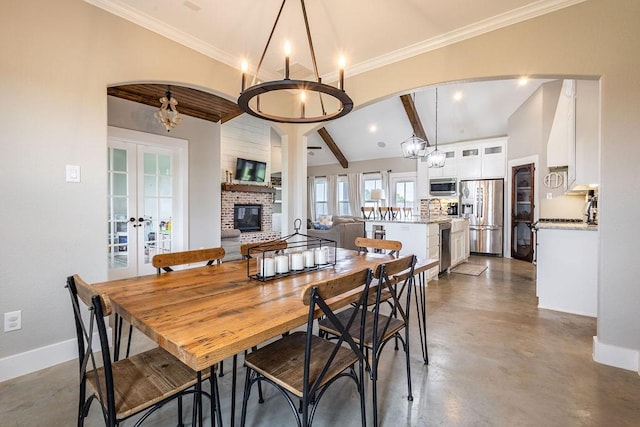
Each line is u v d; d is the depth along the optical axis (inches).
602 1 84.7
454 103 262.5
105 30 92.4
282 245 101.1
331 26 104.3
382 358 89.2
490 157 281.1
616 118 83.7
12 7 76.7
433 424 62.2
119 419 42.7
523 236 251.1
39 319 82.1
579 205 168.7
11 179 77.3
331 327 73.3
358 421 63.0
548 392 72.9
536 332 107.5
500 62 99.7
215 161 191.9
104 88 92.3
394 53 120.9
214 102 161.6
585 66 87.0
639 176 81.2
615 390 73.7
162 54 105.2
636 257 82.0
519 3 92.4
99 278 91.0
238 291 59.6
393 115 297.6
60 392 72.1
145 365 54.1
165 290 60.3
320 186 438.6
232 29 106.8
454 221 218.8
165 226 174.9
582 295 125.2
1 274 76.7
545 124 216.1
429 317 122.1
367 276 55.6
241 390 74.6
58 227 84.4
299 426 49.4
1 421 62.0
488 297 149.3
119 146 156.9
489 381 77.5
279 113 154.7
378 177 380.2
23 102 78.5
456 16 98.5
